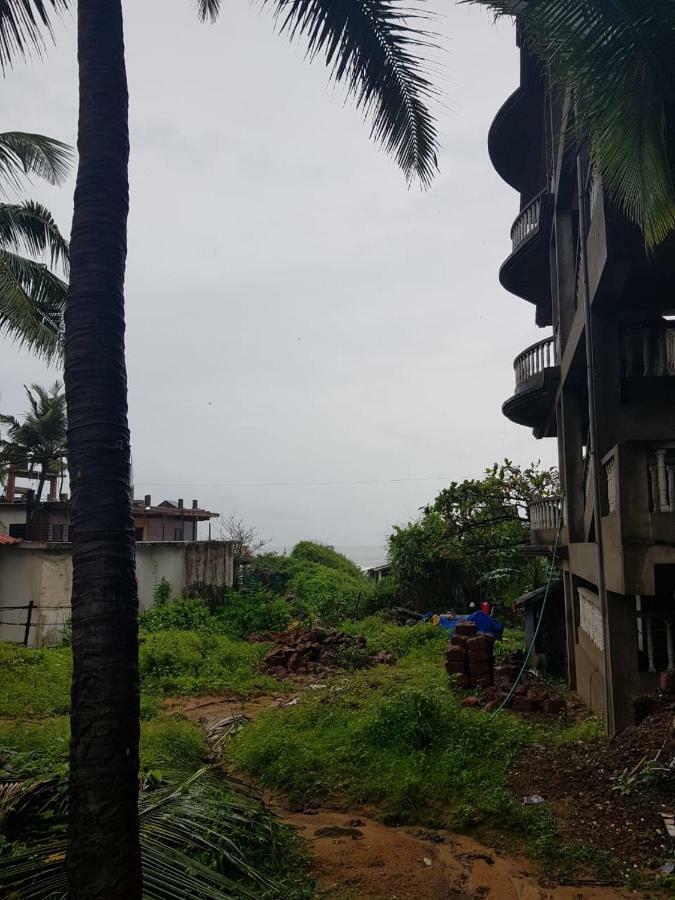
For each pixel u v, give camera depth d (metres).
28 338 13.82
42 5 4.41
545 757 7.24
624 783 6.09
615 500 7.44
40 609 17.19
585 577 10.03
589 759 6.94
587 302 8.66
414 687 11.47
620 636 7.98
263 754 7.51
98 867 2.82
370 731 7.80
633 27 4.54
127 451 3.23
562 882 4.81
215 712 10.47
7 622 17.12
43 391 32.50
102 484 3.08
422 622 19.61
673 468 7.17
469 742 7.53
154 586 20.30
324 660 14.45
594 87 4.86
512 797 6.18
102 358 3.19
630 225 7.27
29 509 30.19
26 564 17.44
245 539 31.14
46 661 13.09
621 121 4.89
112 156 3.36
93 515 3.05
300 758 7.32
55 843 3.77
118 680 2.96
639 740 6.75
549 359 12.77
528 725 8.73
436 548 22.78
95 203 3.29
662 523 6.98
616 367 8.64
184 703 11.06
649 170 4.87
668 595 9.23
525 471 22.38
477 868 5.07
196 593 21.11
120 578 3.04
